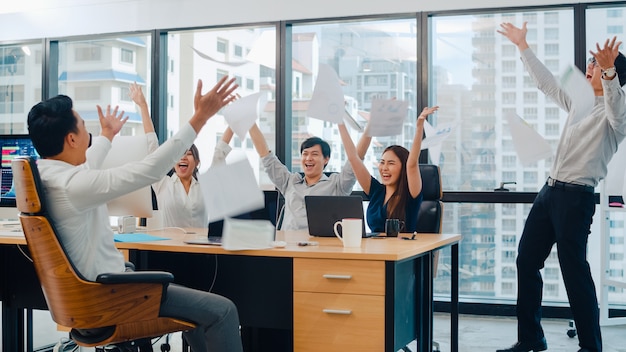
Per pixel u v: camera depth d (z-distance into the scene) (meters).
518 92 4.66
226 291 2.69
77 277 2.00
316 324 2.38
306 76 5.05
